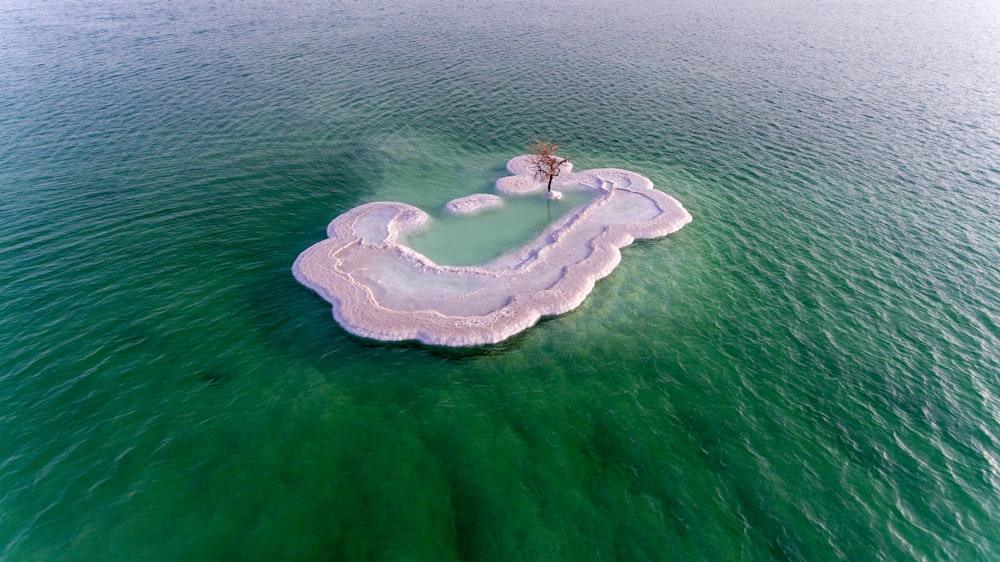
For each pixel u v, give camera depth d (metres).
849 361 37.09
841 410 33.47
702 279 45.59
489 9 142.50
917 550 26.20
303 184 58.53
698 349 38.19
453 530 26.42
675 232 51.94
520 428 31.95
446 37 114.06
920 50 109.25
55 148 62.56
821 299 43.06
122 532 25.94
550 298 41.75
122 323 38.75
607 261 46.56
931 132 71.88
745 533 26.62
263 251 47.59
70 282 42.34
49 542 25.52
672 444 31.12
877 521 27.36
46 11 128.25
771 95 85.56
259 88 82.88
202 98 78.31
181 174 58.72
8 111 71.44
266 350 37.16
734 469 29.75
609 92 86.62
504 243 49.66
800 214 55.03
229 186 57.12
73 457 29.33
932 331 39.53
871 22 135.50
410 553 25.34
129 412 32.12
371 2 147.00
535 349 37.97
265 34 111.62
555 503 27.75
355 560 25.00
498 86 88.00
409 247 48.62
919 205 55.66
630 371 36.25
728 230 52.50
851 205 56.22
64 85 81.06
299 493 27.86
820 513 27.66
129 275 43.53
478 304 41.09
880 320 40.69
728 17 139.25
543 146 59.91
